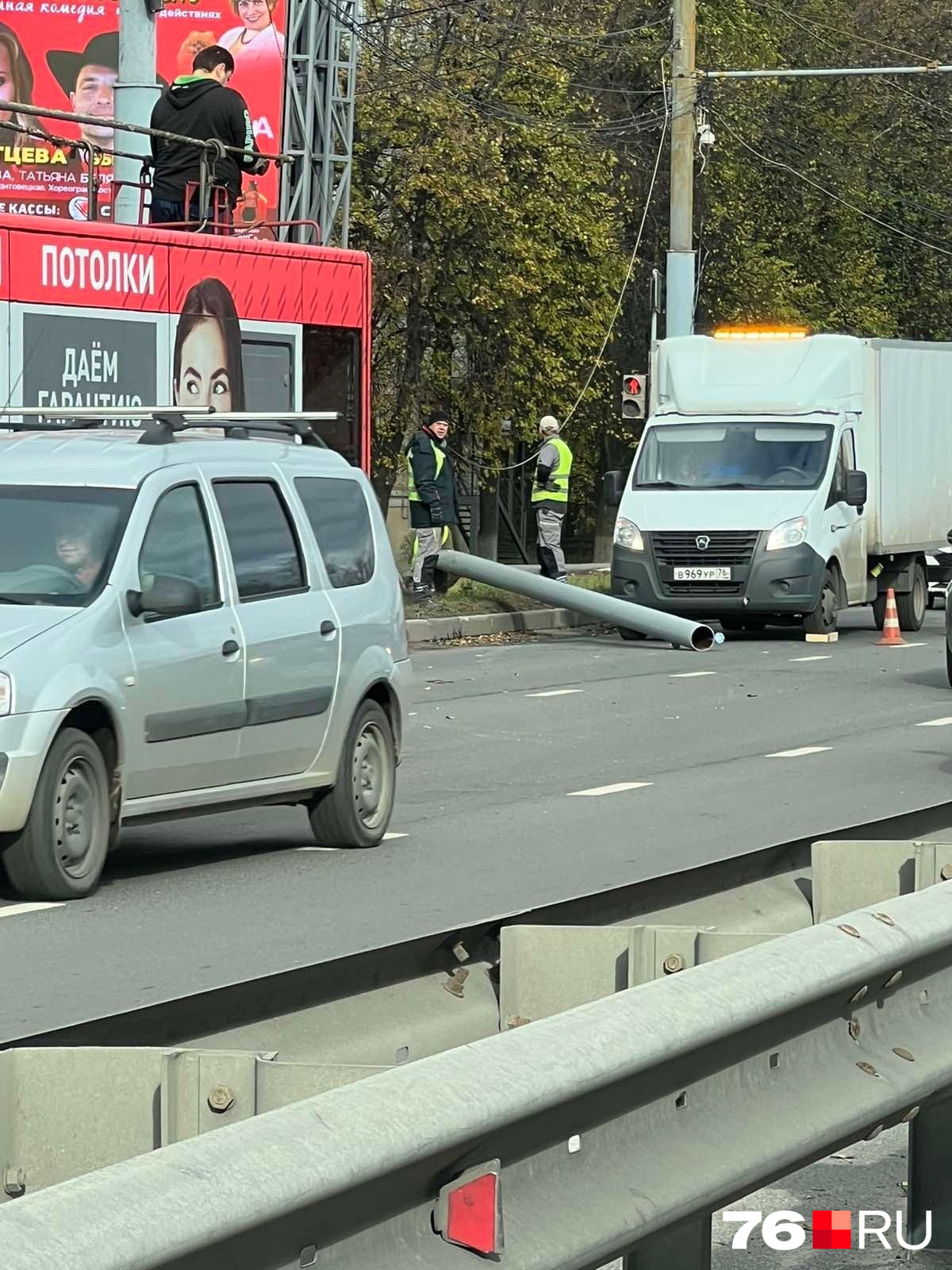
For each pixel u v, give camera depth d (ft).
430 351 125.49
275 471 34.86
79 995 24.50
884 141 166.30
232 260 64.49
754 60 147.02
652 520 84.53
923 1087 14.33
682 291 101.09
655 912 16.21
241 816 40.55
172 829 38.58
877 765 47.96
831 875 17.85
